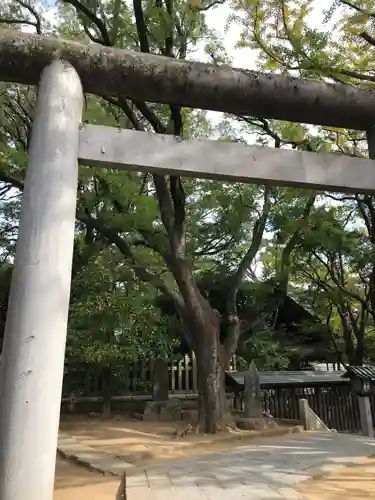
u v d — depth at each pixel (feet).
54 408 9.08
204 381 31.14
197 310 31.96
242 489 15.98
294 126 35.09
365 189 12.85
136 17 28.25
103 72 12.09
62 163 10.68
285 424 35.70
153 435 29.17
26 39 11.61
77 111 11.48
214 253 43.29
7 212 45.93
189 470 19.34
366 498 15.12
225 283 44.50
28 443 8.68
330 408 45.98
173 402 39.37
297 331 63.93
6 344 9.32
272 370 53.72
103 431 30.76
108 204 35.01
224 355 32.53
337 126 13.94
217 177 12.14
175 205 32.17
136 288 39.70
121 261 39.68
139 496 14.93
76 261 39.29
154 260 38.75
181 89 12.59
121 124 36.11
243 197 38.63
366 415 36.29
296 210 39.19
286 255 38.86
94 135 11.41
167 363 41.04
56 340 9.37
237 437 28.68
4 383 9.08
